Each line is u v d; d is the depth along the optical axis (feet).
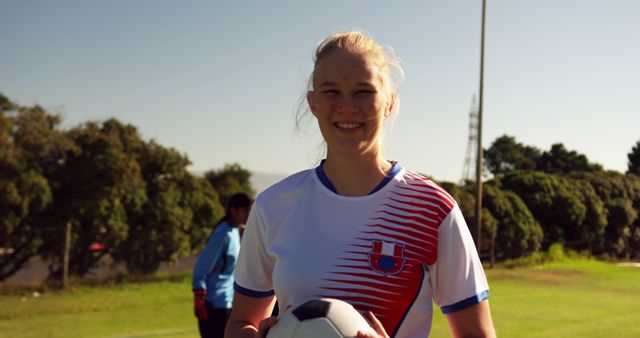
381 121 5.89
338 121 5.82
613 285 53.21
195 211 53.83
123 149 50.24
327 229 5.86
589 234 87.76
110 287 41.47
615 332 29.84
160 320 30.83
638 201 98.37
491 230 69.46
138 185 48.47
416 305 5.71
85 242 46.26
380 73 5.88
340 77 5.78
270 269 6.44
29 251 42.52
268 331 5.89
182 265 58.95
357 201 5.84
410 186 5.88
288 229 6.01
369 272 5.67
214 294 19.70
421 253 5.74
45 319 30.14
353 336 5.29
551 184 84.48
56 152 46.37
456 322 5.89
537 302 41.29
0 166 42.83
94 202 45.83
